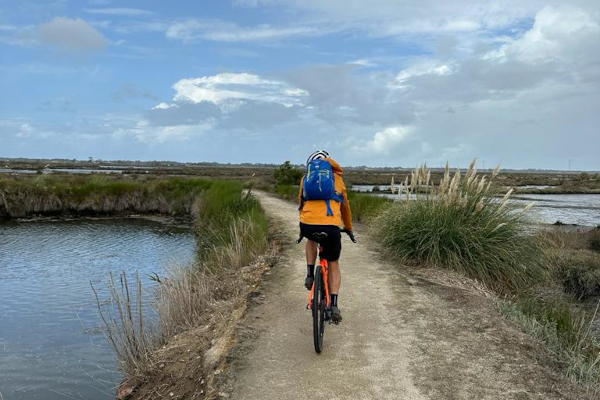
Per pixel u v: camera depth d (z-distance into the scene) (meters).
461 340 5.82
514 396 4.45
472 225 9.68
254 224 13.19
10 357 7.64
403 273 9.24
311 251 5.59
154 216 29.12
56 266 14.67
